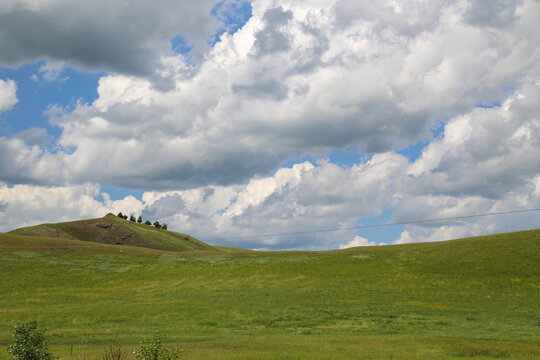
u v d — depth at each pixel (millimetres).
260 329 45500
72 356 28375
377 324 47531
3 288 81438
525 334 41000
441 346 32844
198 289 78375
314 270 91312
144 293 77375
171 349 32156
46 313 57188
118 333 42812
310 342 35844
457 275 79562
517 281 73750
